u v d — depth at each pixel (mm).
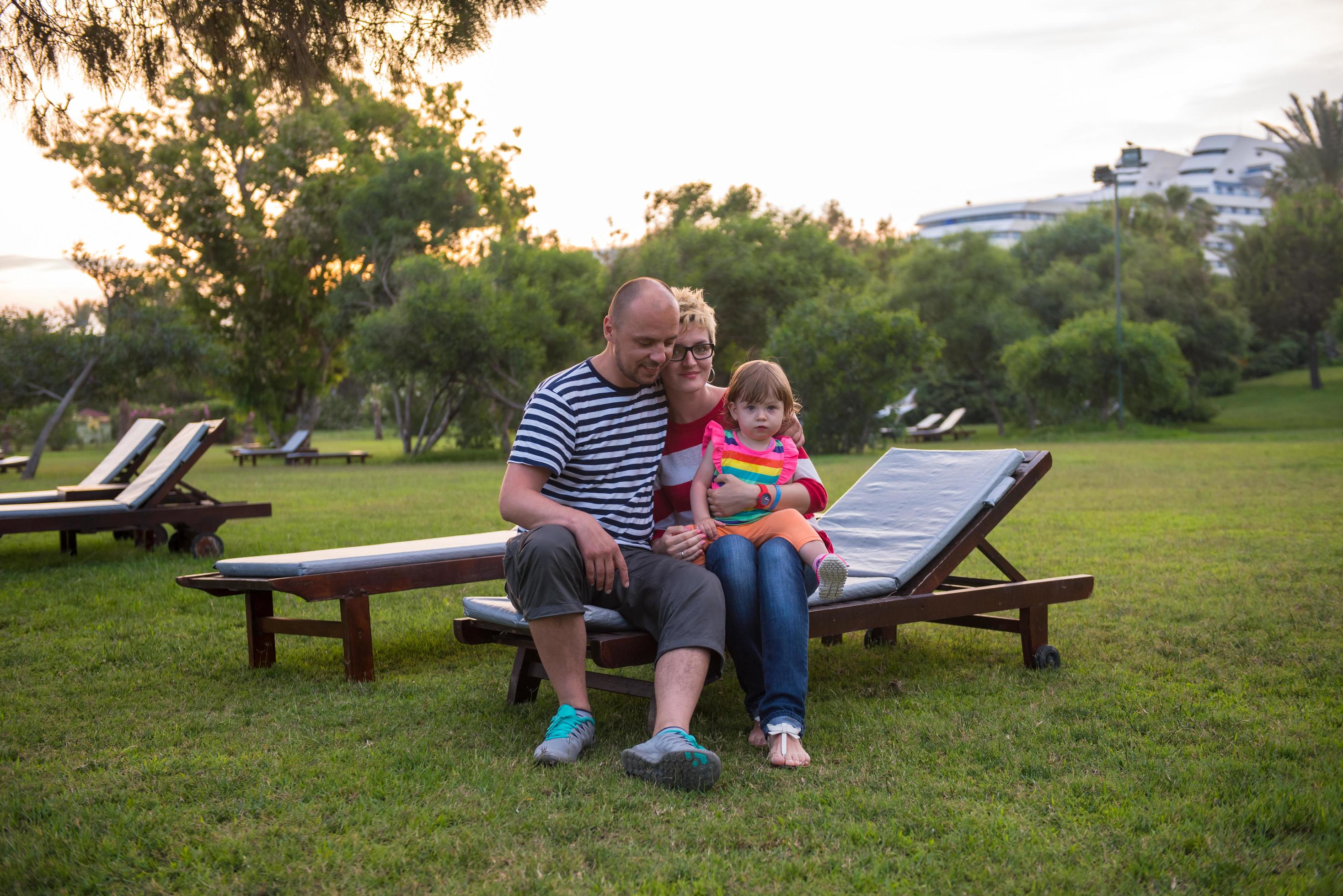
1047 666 3941
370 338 26672
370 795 2602
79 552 8305
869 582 3521
